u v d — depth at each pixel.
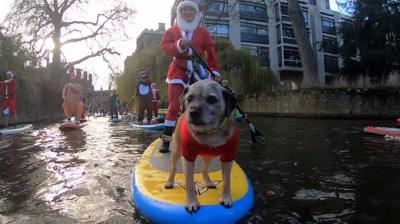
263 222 3.07
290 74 43.88
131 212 3.37
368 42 26.38
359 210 3.33
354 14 26.41
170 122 4.95
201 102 2.92
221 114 3.01
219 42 25.89
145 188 3.56
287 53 42.47
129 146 7.26
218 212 3.00
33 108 21.84
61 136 9.59
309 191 3.93
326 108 16.05
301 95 17.03
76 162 5.70
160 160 4.53
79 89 13.38
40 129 12.30
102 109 36.81
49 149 7.15
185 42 4.81
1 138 9.52
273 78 25.81
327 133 8.79
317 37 45.28
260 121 13.15
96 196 3.89
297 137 8.13
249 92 24.75
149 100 12.38
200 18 5.45
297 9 19.41
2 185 4.40
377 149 6.38
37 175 4.87
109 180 4.51
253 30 41.50
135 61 24.89
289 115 16.67
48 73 27.83
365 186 4.08
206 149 3.05
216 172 4.02
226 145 3.05
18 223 3.18
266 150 6.43
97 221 3.19
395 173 4.61
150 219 3.14
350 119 14.03
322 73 44.84
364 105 15.38
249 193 3.51
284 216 3.20
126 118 19.69
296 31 19.50
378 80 19.34
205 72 5.05
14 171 5.15
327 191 3.92
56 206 3.60
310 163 5.31
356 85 17.64
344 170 4.84
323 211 3.33
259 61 26.17
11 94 13.85
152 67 23.88
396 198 3.63
